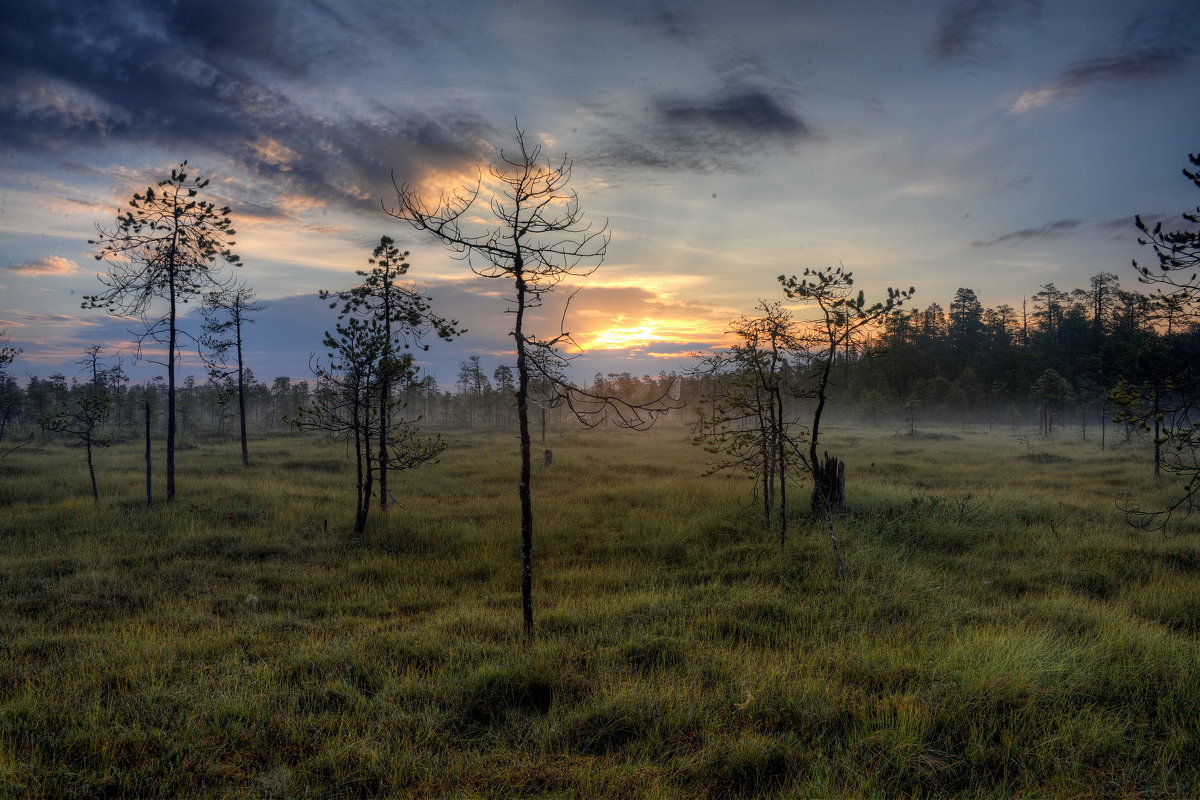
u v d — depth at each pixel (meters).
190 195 16.58
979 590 8.77
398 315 16.17
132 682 5.59
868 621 7.29
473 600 8.91
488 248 6.82
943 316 93.19
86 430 16.61
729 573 9.87
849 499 14.86
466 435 50.06
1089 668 5.61
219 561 10.93
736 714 4.92
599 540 12.59
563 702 5.22
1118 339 47.78
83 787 3.85
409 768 4.21
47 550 11.42
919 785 4.05
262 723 4.80
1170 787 3.96
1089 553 10.56
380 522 14.20
